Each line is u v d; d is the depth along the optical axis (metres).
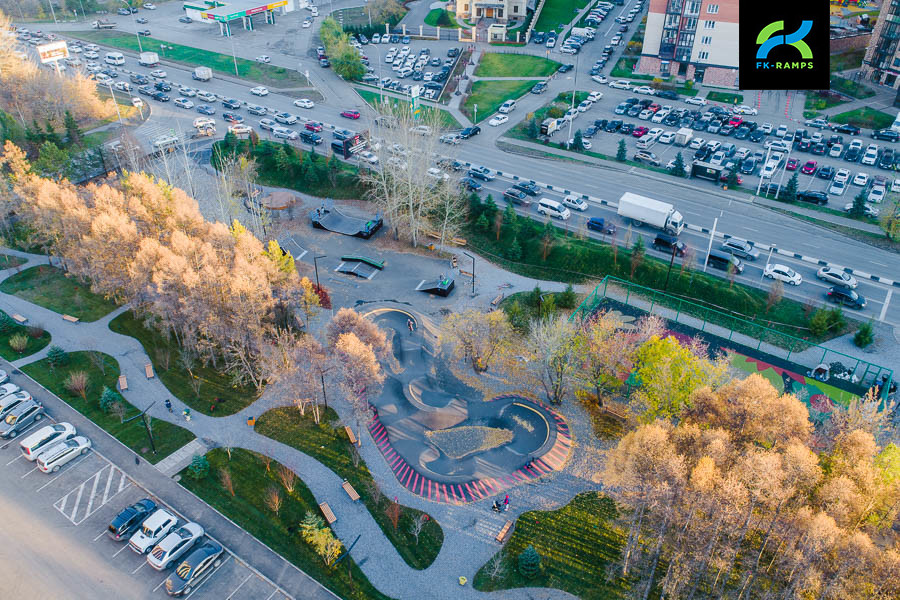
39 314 91.38
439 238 109.88
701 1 157.62
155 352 85.06
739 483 52.41
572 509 65.12
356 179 123.06
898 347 84.75
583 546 61.59
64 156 117.88
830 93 156.62
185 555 60.69
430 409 77.56
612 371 73.75
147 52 184.38
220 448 71.75
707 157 135.12
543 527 63.38
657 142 142.62
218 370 82.56
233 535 62.75
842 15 189.38
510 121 151.38
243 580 58.97
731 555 55.66
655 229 109.19
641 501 58.06
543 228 108.56
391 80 170.25
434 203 105.81
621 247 103.88
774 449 58.25
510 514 64.75
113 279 84.12
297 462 70.12
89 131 142.62
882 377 79.38
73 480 67.94
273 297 83.25
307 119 149.75
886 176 124.25
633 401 71.31
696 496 52.62
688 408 63.56
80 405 76.69
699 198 118.94
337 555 60.44
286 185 126.38
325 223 113.75
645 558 60.03
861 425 62.38
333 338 72.94
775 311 91.19
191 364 81.50
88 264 91.69
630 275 99.25
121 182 103.44
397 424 75.44
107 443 72.06
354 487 67.44
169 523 62.06
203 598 57.31
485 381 81.94
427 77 170.00
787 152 134.00
